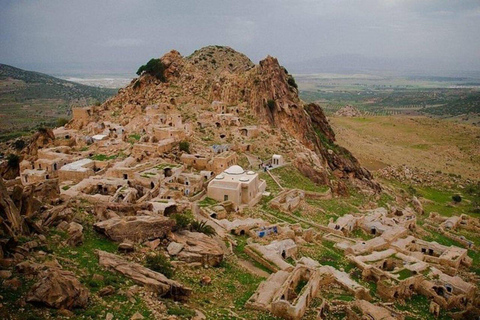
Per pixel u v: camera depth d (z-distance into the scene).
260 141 115.50
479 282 58.69
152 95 140.50
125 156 87.56
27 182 74.25
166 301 31.30
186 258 40.50
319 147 133.75
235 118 121.88
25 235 33.69
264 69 141.75
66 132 113.44
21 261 29.41
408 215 92.31
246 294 38.16
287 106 132.88
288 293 37.62
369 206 100.50
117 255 36.06
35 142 101.19
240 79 141.75
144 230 41.22
